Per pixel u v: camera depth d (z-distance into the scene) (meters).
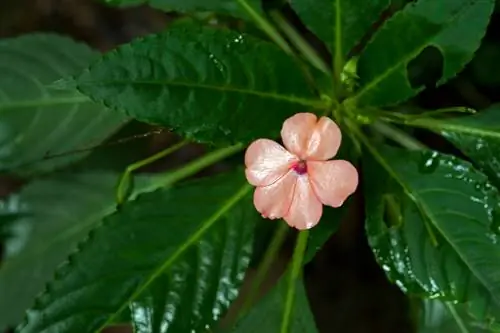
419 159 0.54
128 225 0.54
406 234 0.53
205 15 0.61
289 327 0.54
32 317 0.52
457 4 0.52
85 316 0.53
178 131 0.51
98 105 0.58
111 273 0.53
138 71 0.51
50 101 0.58
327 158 0.51
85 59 0.59
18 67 0.58
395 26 0.53
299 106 0.53
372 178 0.54
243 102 0.52
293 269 0.54
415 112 0.61
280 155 0.52
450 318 0.57
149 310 0.53
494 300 0.52
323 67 0.60
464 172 0.53
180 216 0.54
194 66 0.51
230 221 0.54
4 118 0.58
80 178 0.59
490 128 0.54
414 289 0.53
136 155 0.62
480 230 0.52
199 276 0.54
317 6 0.55
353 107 0.54
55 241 0.59
